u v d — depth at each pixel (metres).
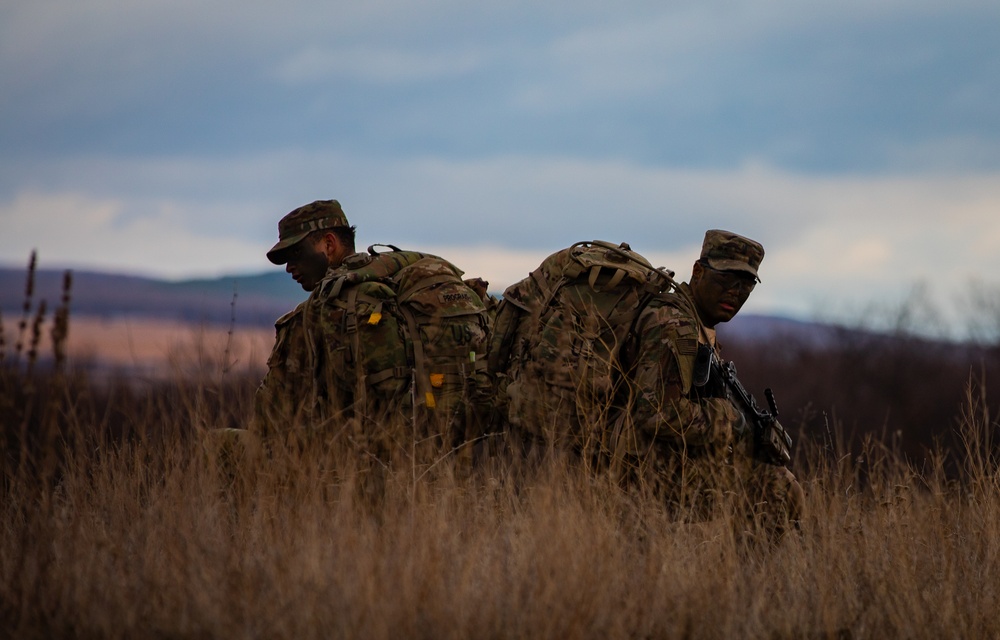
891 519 12.40
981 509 12.72
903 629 10.29
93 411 12.35
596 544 10.70
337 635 8.91
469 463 13.05
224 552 10.30
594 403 12.77
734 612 10.22
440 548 10.32
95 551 10.46
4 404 10.69
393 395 13.19
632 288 13.16
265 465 12.25
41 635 9.38
